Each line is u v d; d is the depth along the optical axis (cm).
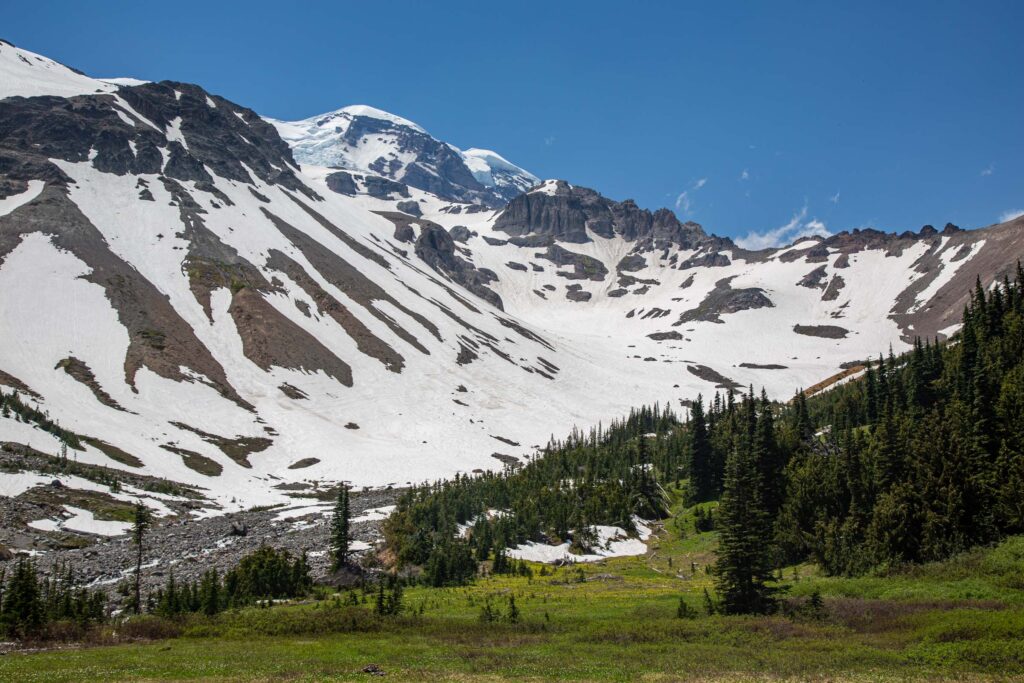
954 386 10938
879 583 6981
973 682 4116
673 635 5541
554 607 7062
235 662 4628
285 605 7362
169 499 12581
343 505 9250
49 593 6694
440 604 7369
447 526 10725
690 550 10375
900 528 7606
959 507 7550
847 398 14375
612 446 16225
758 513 6619
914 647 4847
